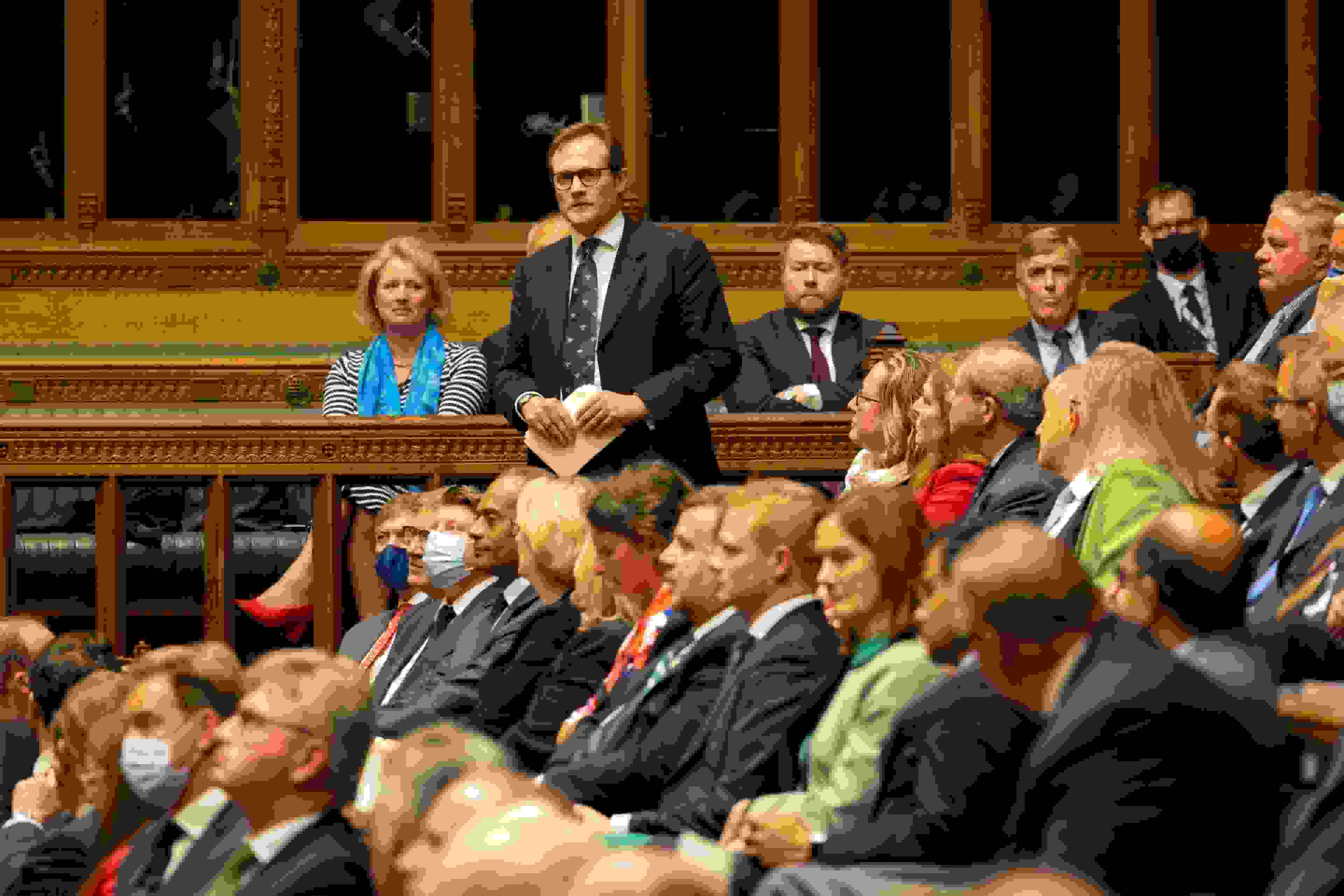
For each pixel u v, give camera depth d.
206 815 14.68
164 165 40.78
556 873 6.50
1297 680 14.80
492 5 41.19
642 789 16.67
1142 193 41.66
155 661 15.71
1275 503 18.59
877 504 15.12
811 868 12.52
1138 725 11.53
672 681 17.00
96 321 39.78
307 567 29.34
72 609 30.58
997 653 12.66
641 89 41.12
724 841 14.41
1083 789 11.53
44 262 39.97
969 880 11.92
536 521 20.92
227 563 26.42
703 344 24.64
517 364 25.38
